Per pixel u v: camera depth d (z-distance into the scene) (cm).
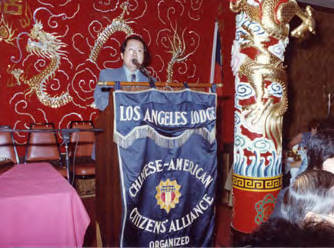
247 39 310
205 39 593
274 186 315
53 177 250
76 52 508
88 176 451
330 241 81
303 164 355
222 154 525
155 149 241
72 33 504
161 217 245
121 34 533
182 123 250
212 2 591
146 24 548
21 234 200
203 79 596
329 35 671
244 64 312
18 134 479
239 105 321
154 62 556
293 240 83
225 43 571
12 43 470
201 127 259
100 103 310
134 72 372
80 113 516
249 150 314
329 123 169
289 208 96
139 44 362
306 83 654
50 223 205
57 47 496
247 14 308
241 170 320
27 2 475
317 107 666
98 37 519
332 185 95
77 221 216
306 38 648
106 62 527
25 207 201
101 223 270
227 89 564
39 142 464
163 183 245
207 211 263
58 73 499
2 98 470
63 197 209
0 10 461
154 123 240
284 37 311
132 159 232
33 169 281
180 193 251
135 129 234
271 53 308
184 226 254
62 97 504
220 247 337
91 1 511
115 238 244
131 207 232
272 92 309
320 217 91
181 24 573
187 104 253
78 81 512
